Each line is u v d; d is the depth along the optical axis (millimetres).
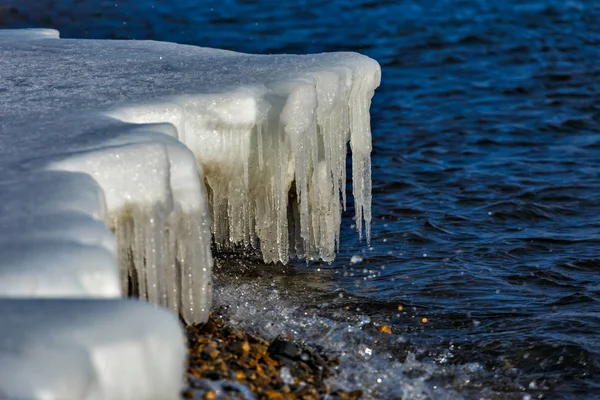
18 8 75000
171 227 16469
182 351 10586
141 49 28000
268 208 23016
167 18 71438
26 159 15367
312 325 20359
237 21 70000
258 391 14852
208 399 13766
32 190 13883
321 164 24172
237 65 24266
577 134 41781
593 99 47719
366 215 25438
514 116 44594
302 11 73188
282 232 23234
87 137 16688
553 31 64438
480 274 24812
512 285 24078
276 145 21734
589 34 63531
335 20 69875
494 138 40875
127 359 9852
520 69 54594
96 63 25469
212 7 74938
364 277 24266
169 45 29047
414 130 42125
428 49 60156
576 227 29516
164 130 17625
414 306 22234
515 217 30484
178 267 17359
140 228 15523
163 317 10617
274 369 16266
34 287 11102
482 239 28047
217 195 22156
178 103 19984
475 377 18438
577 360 19281
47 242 12109
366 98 24812
